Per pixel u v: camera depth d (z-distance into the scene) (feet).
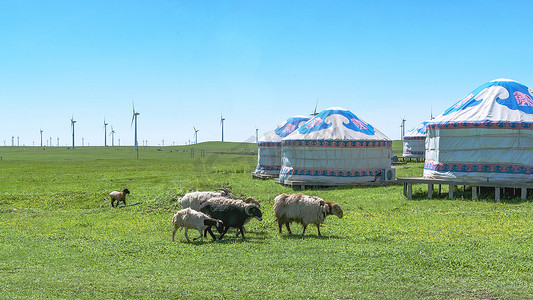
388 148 101.65
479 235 43.86
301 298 26.63
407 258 35.09
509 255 35.27
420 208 63.77
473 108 78.28
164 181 120.57
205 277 30.99
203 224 42.60
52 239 44.96
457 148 77.00
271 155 123.85
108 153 393.09
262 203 72.38
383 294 27.37
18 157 316.60
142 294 27.37
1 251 39.09
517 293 27.27
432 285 29.04
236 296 26.91
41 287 28.76
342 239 43.14
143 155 341.41
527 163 72.59
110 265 34.60
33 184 119.65
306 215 45.01
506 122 72.90
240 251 38.65
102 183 120.47
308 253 37.45
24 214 66.49
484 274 31.09
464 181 71.87
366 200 73.92
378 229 48.06
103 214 65.62
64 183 121.70
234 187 98.58
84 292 27.71
